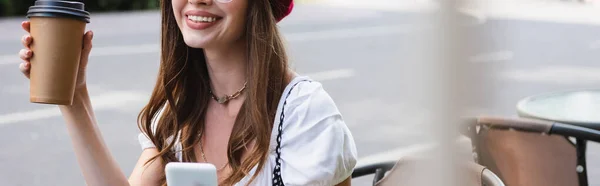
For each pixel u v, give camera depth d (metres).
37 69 1.59
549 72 8.25
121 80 7.84
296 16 13.84
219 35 1.86
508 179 2.49
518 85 7.46
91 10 14.90
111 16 14.07
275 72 1.88
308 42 10.78
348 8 15.09
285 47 1.93
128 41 10.73
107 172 1.82
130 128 5.91
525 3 14.66
